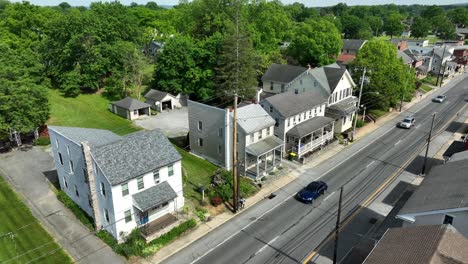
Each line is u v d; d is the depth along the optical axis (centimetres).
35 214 3189
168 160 3022
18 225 3022
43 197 3466
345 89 5450
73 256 2661
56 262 2589
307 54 7981
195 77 6444
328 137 4838
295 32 8788
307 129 4394
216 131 4019
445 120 5928
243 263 2581
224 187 3494
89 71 6612
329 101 5125
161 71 6631
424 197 2475
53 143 3322
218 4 7800
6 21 7619
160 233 2862
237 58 5844
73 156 3003
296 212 3244
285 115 4200
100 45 6650
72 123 5512
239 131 3825
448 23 15950
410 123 5556
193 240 2859
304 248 2742
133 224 2878
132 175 2750
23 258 2627
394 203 3369
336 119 5159
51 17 8594
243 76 6081
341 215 3175
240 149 3894
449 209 2150
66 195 3438
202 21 7762
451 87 8344
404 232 2016
